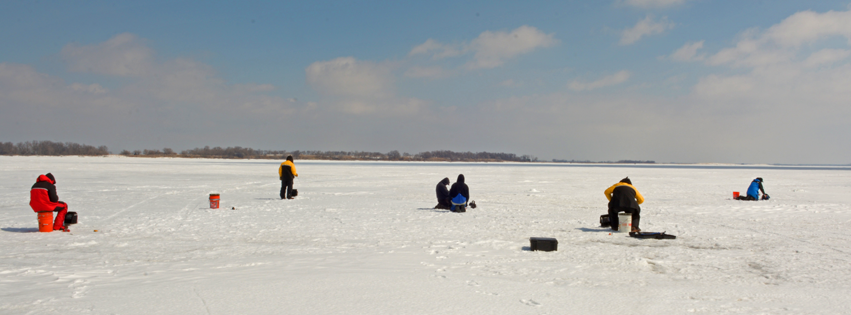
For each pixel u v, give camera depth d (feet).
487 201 64.08
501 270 22.40
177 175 133.28
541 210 52.49
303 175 148.05
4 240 30.66
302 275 20.99
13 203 55.72
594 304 16.94
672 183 118.93
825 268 23.43
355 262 24.12
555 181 122.62
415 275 21.17
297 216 45.47
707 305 16.97
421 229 37.11
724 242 31.45
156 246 28.91
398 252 27.14
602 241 31.71
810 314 16.02
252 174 143.74
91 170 159.74
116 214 46.09
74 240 30.86
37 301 16.46
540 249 27.61
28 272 21.11
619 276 21.38
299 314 15.51
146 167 199.62
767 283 20.35
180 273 21.24
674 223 41.68
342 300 17.11
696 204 60.44
